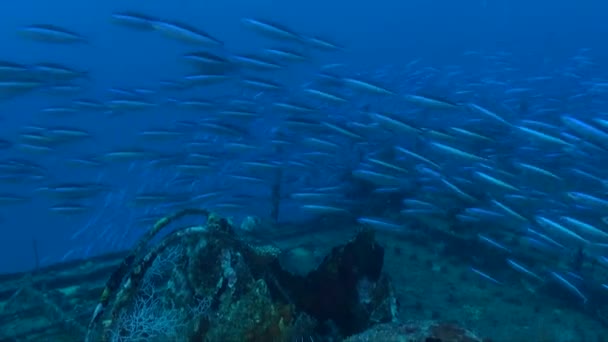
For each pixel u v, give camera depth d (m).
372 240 4.31
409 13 95.06
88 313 5.86
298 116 10.64
